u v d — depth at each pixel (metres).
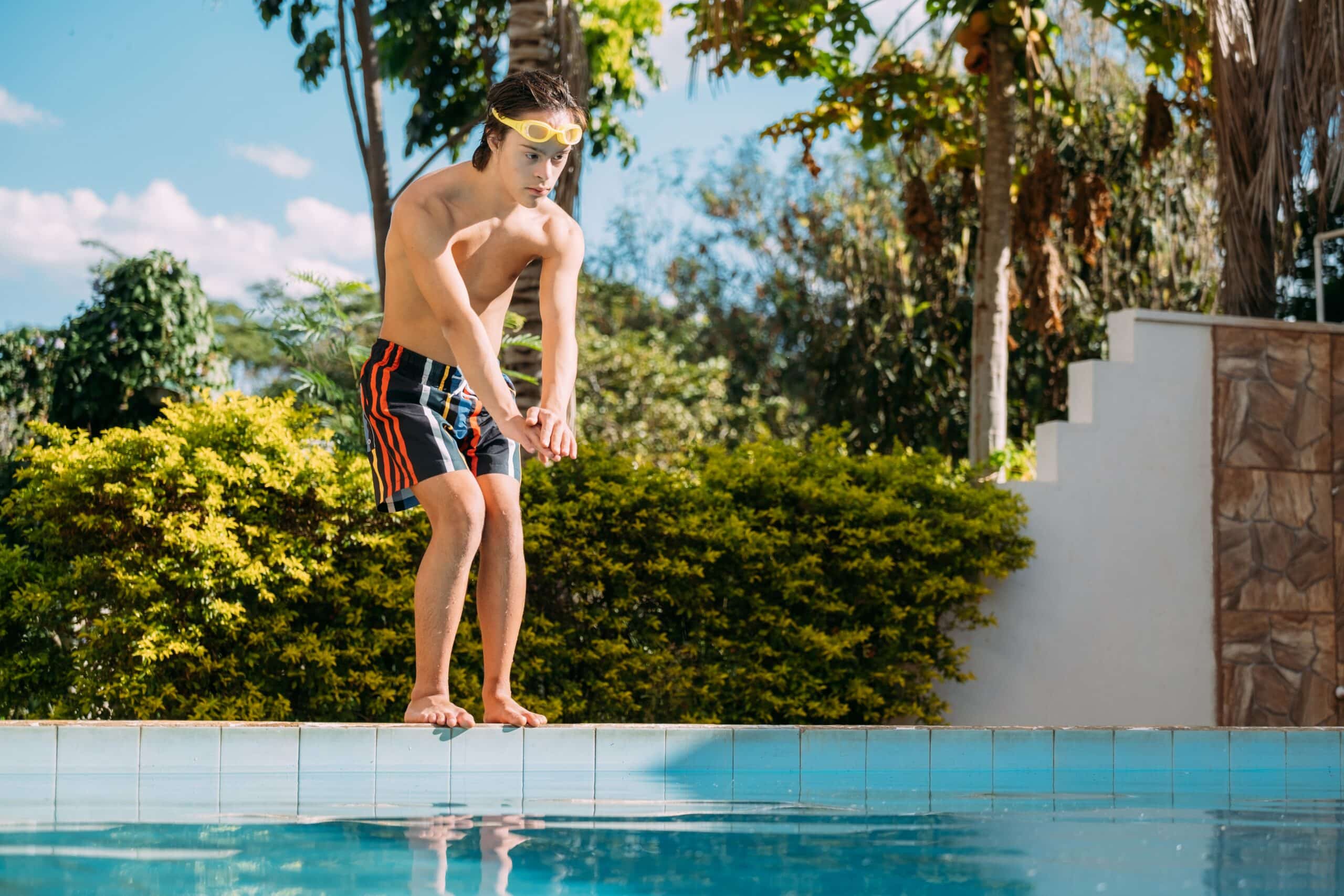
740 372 18.25
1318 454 6.32
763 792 3.00
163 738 2.81
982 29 7.54
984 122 8.80
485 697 3.17
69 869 1.81
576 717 5.16
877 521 5.62
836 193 18.09
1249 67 6.38
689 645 5.36
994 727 3.50
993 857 2.06
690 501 5.44
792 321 17.19
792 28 7.84
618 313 19.47
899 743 3.40
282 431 4.93
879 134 8.57
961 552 5.72
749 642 5.44
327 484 4.92
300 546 4.86
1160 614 6.09
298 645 4.83
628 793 2.88
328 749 2.91
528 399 6.60
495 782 3.00
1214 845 2.22
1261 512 6.22
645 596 5.38
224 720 4.68
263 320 7.92
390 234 3.02
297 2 11.82
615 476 5.37
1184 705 6.06
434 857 1.97
